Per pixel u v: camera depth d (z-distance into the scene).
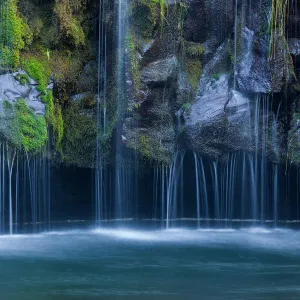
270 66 22.39
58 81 21.44
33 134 20.55
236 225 23.03
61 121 21.55
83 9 22.14
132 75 21.52
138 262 16.92
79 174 22.34
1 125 20.08
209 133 22.39
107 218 22.50
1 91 20.33
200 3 22.77
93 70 22.19
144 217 22.62
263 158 22.97
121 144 21.80
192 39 23.02
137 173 22.33
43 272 15.68
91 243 19.50
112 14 21.72
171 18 21.78
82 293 13.79
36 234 21.12
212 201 22.98
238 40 22.69
